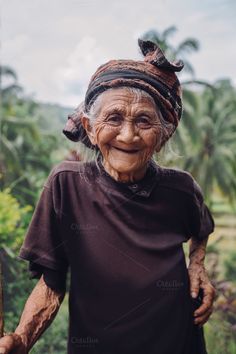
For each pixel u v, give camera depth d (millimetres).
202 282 1713
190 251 1799
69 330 1623
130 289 1556
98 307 1571
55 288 1604
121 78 1469
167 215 1604
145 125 1479
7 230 5992
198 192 1696
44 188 1622
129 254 1562
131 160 1489
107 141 1492
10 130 11625
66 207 1585
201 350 1674
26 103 11805
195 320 1647
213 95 15406
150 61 1523
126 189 1566
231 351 8719
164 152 1627
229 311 9031
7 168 10359
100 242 1569
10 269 4969
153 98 1490
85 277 1580
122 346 1556
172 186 1620
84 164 1612
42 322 1553
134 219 1569
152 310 1557
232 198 16172
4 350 1350
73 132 1602
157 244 1571
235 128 16047
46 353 4969
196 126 15164
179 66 1534
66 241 1592
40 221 1605
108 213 1568
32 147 11711
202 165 15578
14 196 8570
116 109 1459
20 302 4730
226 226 15672
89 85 1543
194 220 1689
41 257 1583
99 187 1579
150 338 1554
